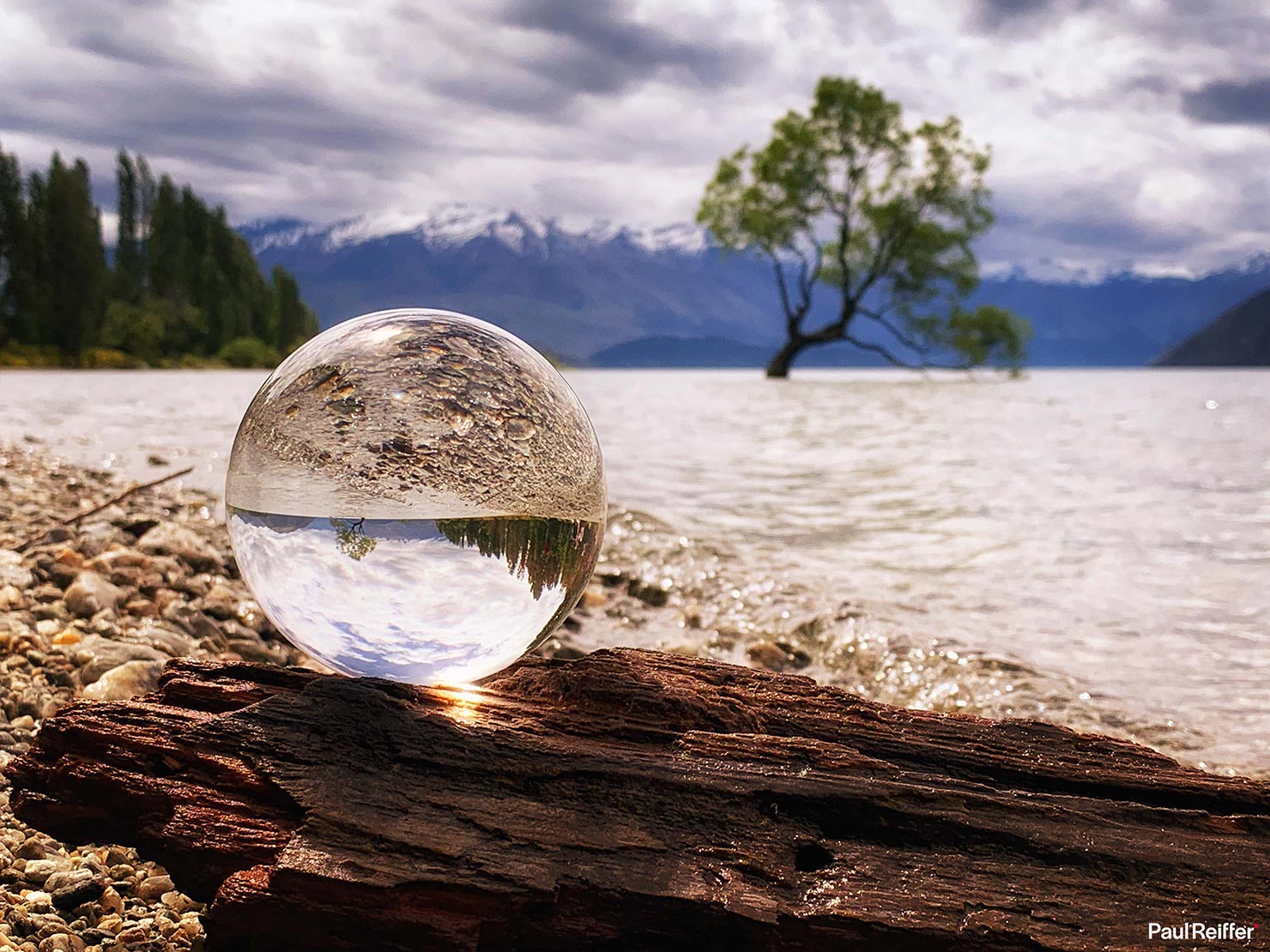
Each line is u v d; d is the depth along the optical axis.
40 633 0.40
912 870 0.19
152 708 0.22
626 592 0.55
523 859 0.19
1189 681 0.40
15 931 0.21
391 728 0.21
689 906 0.18
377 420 0.22
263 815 0.20
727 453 1.29
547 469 0.23
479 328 0.24
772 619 0.49
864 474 1.07
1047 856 0.19
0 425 1.53
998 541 0.70
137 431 1.45
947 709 0.38
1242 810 0.21
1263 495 0.94
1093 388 4.98
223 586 0.51
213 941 0.19
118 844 0.21
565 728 0.22
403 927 0.18
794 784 0.20
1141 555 0.65
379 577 0.22
